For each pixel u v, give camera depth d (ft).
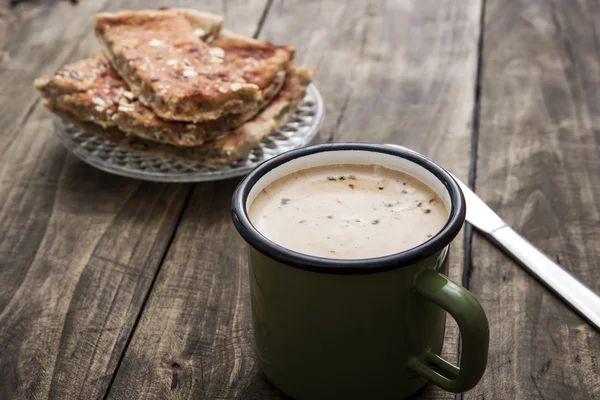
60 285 1.91
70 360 1.76
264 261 1.56
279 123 2.23
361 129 2.34
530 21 2.84
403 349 1.58
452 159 2.23
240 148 2.12
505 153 2.25
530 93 2.48
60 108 2.23
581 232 2.02
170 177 2.09
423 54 2.66
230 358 1.75
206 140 2.13
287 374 1.63
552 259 1.95
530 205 2.09
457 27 2.81
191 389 1.70
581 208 2.08
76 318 1.84
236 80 2.17
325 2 3.00
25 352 1.78
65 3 3.00
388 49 2.68
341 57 2.64
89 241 2.02
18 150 2.30
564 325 1.80
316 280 1.52
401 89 2.50
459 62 2.62
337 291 1.52
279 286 1.55
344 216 1.63
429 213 1.63
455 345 1.76
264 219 1.63
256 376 1.72
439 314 1.61
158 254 1.98
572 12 2.89
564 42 2.71
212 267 1.94
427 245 1.51
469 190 2.06
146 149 2.16
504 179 2.17
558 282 1.86
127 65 2.23
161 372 1.73
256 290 1.60
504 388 1.69
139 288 1.90
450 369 1.59
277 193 1.67
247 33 2.77
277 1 3.01
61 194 2.15
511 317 1.82
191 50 2.27
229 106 2.11
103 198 2.14
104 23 2.34
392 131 2.33
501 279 1.89
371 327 1.55
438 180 1.65
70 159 2.27
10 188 2.17
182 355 1.76
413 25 2.84
